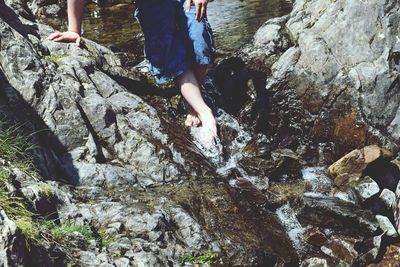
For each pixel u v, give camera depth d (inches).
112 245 167.0
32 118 192.7
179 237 176.4
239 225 186.5
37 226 158.4
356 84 224.2
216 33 300.2
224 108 238.4
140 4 190.5
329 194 210.5
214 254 174.4
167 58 187.8
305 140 228.5
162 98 233.0
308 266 186.2
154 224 174.2
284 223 198.2
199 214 185.5
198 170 200.4
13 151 178.2
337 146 224.5
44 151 186.4
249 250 178.9
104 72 233.8
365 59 225.3
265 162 216.1
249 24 311.4
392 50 223.6
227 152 219.9
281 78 235.5
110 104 205.3
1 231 143.8
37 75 198.4
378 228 195.3
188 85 188.1
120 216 175.2
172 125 217.5
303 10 245.6
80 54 228.2
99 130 199.8
